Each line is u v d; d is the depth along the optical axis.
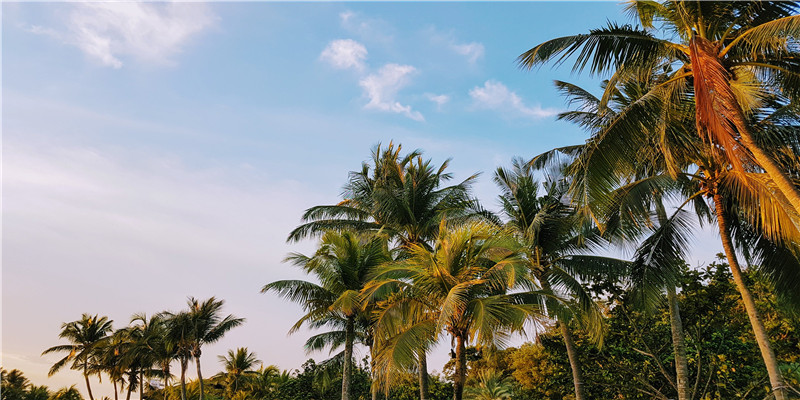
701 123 9.38
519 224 18.16
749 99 10.97
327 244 22.66
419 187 21.03
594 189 10.41
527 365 24.77
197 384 46.25
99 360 46.34
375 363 12.34
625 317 16.42
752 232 12.31
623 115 10.33
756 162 9.66
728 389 14.37
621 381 16.12
